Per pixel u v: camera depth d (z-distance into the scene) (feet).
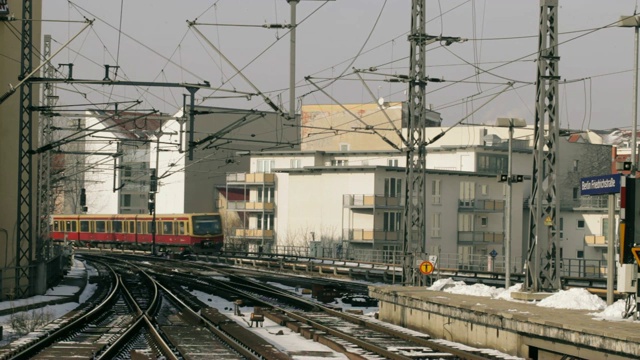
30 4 154.20
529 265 120.47
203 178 440.04
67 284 201.67
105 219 384.47
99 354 88.79
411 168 155.22
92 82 140.15
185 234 339.57
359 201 330.75
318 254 320.91
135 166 467.11
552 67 121.29
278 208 378.32
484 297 119.55
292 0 128.26
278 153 383.24
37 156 184.44
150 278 219.61
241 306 160.04
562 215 359.25
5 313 132.16
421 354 91.61
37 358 83.51
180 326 121.70
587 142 393.50
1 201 163.22
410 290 133.49
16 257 156.15
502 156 363.56
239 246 380.58
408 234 155.53
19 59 164.96
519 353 90.58
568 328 80.28
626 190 89.81
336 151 378.32
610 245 105.50
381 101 292.61
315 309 154.81
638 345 70.64
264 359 86.22
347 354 90.89
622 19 107.86
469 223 349.41
